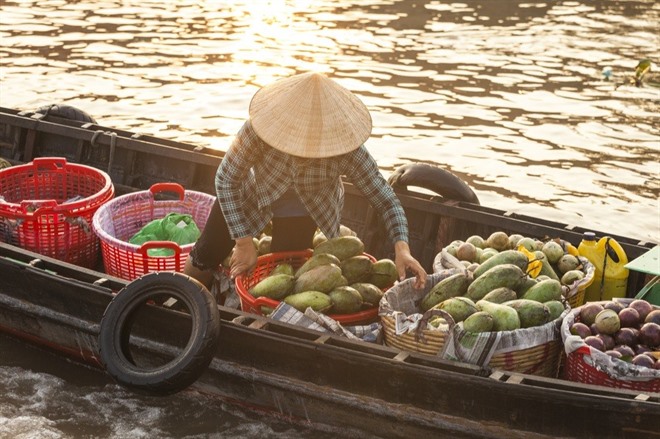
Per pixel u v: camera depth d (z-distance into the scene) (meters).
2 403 5.86
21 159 8.77
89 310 6.00
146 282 5.60
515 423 5.00
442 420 5.18
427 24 19.19
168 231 6.76
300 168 5.43
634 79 15.34
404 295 5.71
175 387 5.30
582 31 18.77
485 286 5.57
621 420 4.77
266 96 5.36
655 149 12.09
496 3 21.36
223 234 5.75
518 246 6.15
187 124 12.41
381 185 5.64
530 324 5.35
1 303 6.40
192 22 18.67
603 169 11.32
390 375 5.20
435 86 14.79
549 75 15.58
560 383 4.92
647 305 5.35
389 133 12.49
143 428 5.68
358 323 5.76
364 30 18.48
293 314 5.55
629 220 9.80
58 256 6.89
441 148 11.96
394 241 5.62
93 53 15.88
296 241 5.95
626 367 4.95
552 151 11.96
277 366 5.53
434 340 5.25
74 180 7.63
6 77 14.13
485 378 4.96
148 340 5.85
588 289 6.18
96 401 5.95
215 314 5.41
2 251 6.39
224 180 5.44
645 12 20.61
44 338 6.38
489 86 14.87
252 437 5.62
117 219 7.07
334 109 5.27
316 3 21.06
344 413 5.45
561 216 9.89
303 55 16.44
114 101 13.26
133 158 8.25
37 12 18.89
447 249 6.23
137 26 18.09
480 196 10.41
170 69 15.11
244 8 20.25
